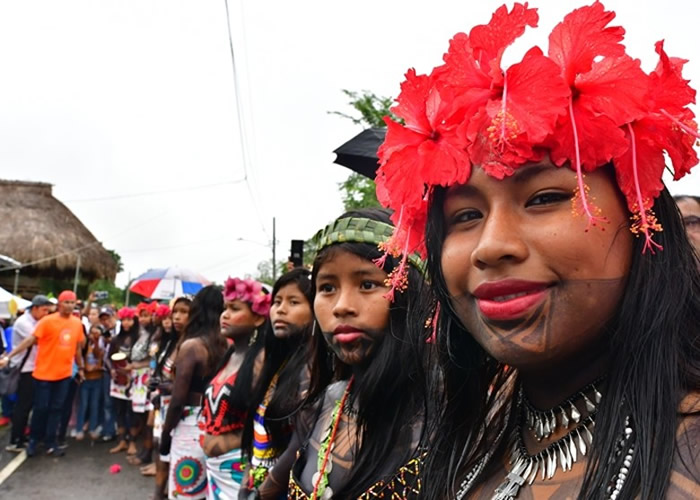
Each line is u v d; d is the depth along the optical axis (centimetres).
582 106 66
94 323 787
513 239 68
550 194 68
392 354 126
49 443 615
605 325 68
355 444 132
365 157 160
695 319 70
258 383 220
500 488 79
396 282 103
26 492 495
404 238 92
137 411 571
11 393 635
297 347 211
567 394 74
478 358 94
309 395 171
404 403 124
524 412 85
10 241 1633
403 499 114
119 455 624
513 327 69
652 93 67
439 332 96
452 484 91
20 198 1777
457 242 76
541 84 66
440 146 76
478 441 93
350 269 132
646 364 65
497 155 68
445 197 79
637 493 61
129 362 623
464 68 74
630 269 69
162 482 392
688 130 66
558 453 73
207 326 332
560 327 67
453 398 95
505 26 71
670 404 62
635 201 67
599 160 66
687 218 157
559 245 66
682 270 70
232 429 252
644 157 67
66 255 1700
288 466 171
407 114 83
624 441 65
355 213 136
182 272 937
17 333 682
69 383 627
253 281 265
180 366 319
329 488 130
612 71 66
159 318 545
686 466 58
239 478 249
